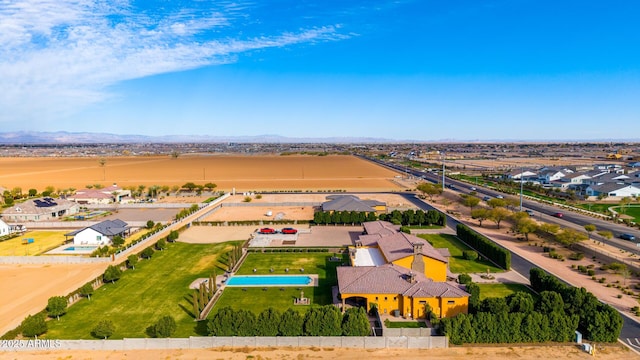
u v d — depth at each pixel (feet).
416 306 185.26
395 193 567.18
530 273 220.64
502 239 320.70
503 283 227.20
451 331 162.61
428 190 507.30
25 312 196.95
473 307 183.01
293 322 165.58
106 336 167.43
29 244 325.01
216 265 266.57
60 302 188.55
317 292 219.61
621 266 232.32
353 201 402.52
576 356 153.58
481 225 369.50
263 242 321.52
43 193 558.56
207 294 202.59
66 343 161.17
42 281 237.45
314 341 162.61
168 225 377.91
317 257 282.77
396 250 236.63
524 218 331.16
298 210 452.76
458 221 387.34
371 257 246.88
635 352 156.15
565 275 235.61
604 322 162.50
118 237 307.58
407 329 166.20
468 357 152.97
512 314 164.04
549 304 169.78
